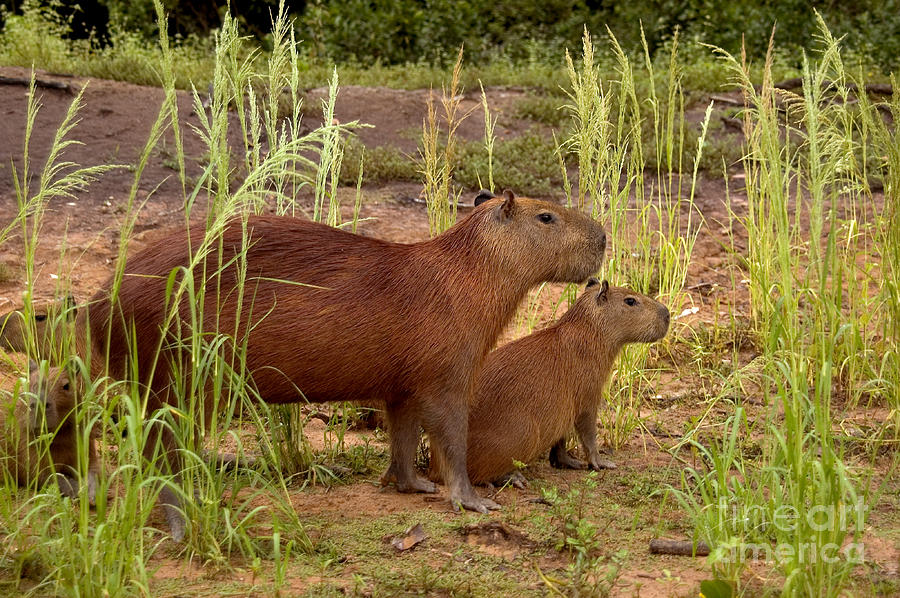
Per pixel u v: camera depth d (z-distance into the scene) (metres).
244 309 8.05
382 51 29.02
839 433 10.30
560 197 18.88
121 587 6.76
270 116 10.64
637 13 30.19
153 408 8.11
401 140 21.22
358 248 8.62
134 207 17.50
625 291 9.92
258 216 8.66
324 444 10.32
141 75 23.02
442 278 8.66
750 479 9.27
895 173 11.34
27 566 7.32
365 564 7.71
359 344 8.34
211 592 7.13
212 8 33.34
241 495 9.06
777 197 7.91
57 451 8.80
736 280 15.94
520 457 9.41
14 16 28.28
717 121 21.91
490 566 7.70
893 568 7.57
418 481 9.35
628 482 9.57
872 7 30.50
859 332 11.75
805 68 7.58
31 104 7.81
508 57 27.84
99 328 8.06
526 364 9.52
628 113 21.66
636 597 7.08
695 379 12.62
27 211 8.07
